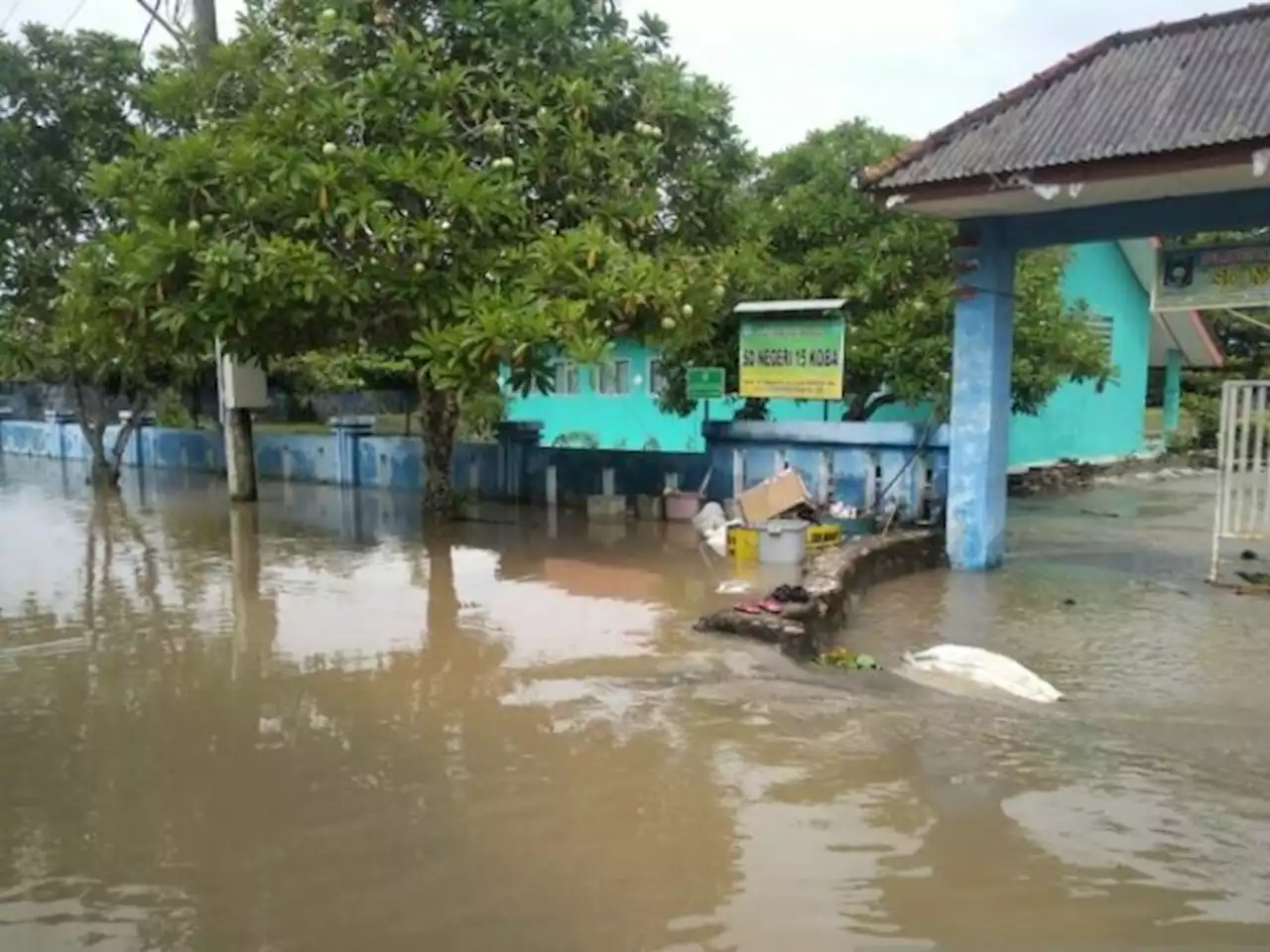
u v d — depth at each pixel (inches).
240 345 403.5
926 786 174.2
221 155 379.6
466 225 382.6
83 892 140.3
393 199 384.5
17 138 525.7
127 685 233.0
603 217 403.5
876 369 463.2
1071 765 184.1
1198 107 314.8
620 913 134.5
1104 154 307.9
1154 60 355.6
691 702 217.8
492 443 566.3
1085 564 401.4
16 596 327.6
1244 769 182.7
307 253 358.0
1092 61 373.7
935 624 301.4
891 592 346.9
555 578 349.1
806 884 141.8
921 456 428.5
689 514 471.5
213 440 766.5
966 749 191.3
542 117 394.0
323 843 154.3
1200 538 470.0
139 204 381.7
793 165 520.7
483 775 179.5
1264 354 1071.0
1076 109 347.6
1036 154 331.0
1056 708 219.0
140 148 410.6
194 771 182.5
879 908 135.4
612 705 216.4
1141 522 531.2
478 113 398.3
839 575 317.4
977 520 388.2
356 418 720.3
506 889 140.8
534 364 365.1
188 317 359.3
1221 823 160.2
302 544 422.3
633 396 727.1
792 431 460.1
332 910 135.5
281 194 364.5
